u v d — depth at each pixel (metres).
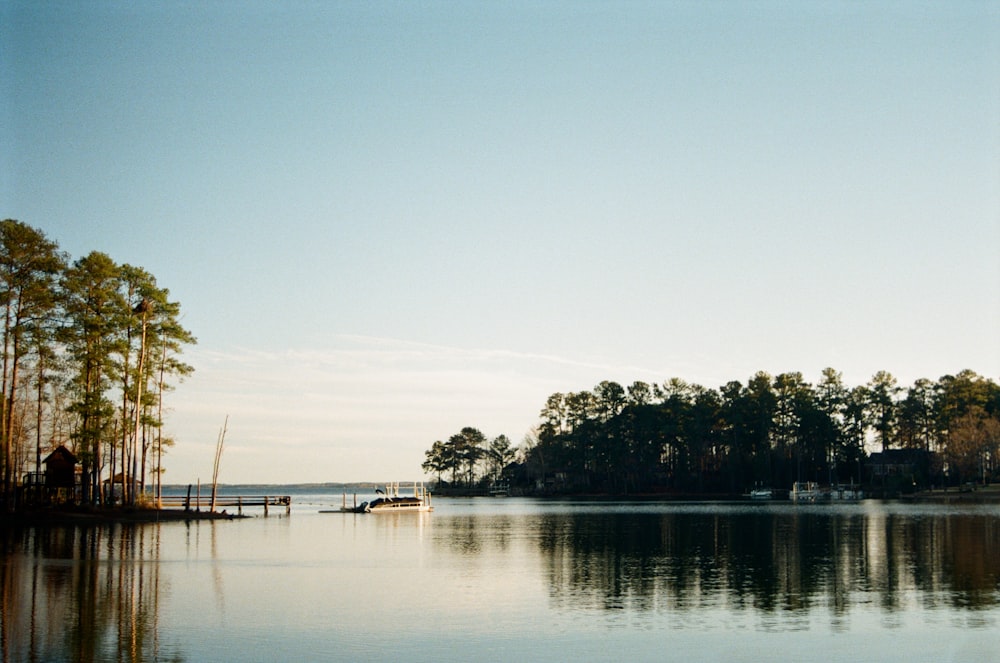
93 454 82.62
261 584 39.25
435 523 92.88
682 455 193.75
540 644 26.97
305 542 63.44
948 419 179.75
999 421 168.50
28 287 71.69
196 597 35.16
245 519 99.50
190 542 61.22
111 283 82.50
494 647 26.55
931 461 180.38
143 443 90.69
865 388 191.38
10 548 53.19
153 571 43.03
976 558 49.22
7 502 76.75
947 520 87.25
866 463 195.88
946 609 32.56
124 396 84.12
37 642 26.53
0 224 71.31
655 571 44.22
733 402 183.12
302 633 28.38
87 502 83.62
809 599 35.00
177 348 90.38
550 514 114.81
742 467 184.50
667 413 190.12
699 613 31.98
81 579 39.47
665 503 159.50
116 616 30.69
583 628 29.34
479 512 125.62
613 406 198.12
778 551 54.28
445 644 26.94
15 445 87.31
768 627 29.42
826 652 25.92
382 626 29.59
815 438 183.25
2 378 72.00
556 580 40.97
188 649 26.00
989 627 29.25
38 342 72.88
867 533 69.00
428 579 41.47
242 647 26.31
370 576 42.50
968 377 190.00
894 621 30.30
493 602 34.47
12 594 34.88
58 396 84.19
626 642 27.25
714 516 101.50
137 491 93.62
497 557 52.06
